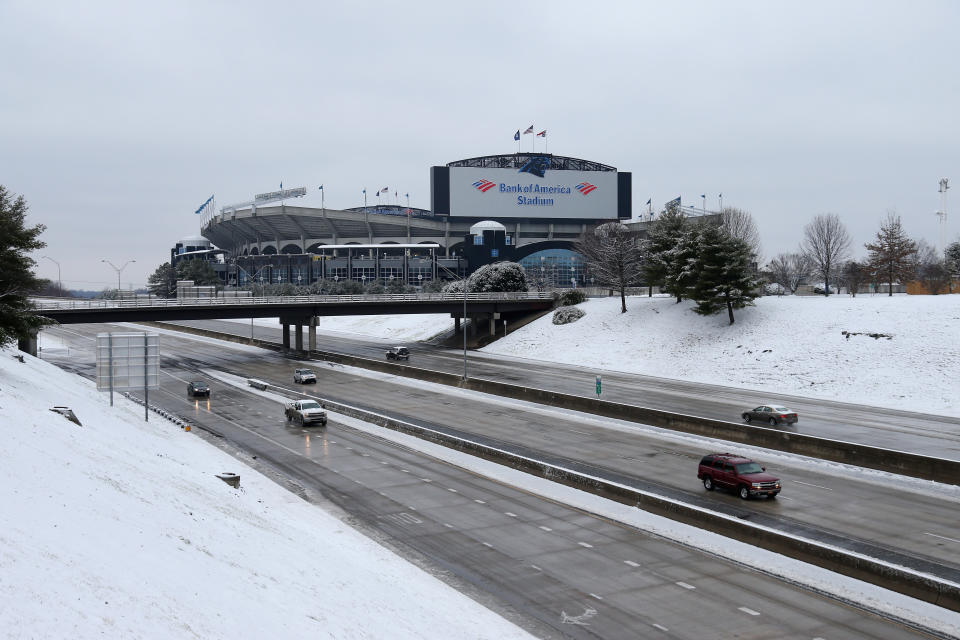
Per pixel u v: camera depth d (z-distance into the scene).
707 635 21.05
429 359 100.56
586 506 34.00
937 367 62.97
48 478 20.08
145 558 16.78
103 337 48.72
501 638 19.88
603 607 23.05
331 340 135.62
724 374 75.81
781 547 27.50
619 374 82.50
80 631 12.11
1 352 58.28
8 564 13.37
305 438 50.09
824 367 69.62
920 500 34.28
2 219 48.59
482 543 29.12
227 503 27.30
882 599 23.23
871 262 99.25
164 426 50.25
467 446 45.16
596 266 133.00
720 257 87.81
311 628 16.55
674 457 43.34
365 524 31.50
